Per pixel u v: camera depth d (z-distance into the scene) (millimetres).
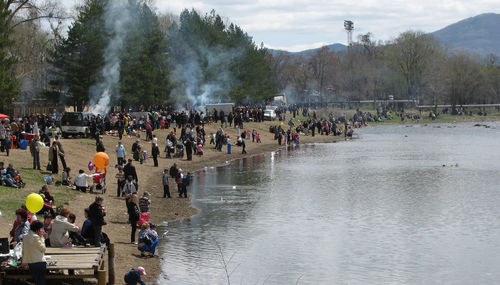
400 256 27125
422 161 67750
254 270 24500
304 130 109000
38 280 17453
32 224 17516
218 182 49938
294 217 35438
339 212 37062
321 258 26562
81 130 61719
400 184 49406
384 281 23562
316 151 80812
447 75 180750
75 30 76688
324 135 110938
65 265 18203
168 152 62250
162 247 27625
